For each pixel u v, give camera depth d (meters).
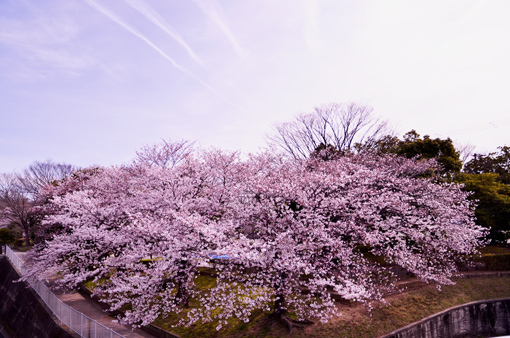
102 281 18.00
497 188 19.84
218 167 15.48
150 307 13.50
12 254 29.72
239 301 11.75
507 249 20.17
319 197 12.28
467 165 29.22
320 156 22.61
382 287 12.93
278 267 10.23
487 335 14.39
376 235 11.78
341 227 11.68
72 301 17.75
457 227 14.08
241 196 13.21
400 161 19.38
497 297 15.42
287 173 14.44
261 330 10.97
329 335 10.70
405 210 12.88
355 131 26.83
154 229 11.55
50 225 19.39
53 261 15.55
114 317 14.84
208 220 12.83
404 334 11.55
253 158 16.58
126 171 18.06
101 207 15.93
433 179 18.38
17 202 36.91
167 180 14.68
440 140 22.41
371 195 12.66
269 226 11.76
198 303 13.59
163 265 10.90
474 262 17.00
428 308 13.34
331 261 11.98
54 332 14.62
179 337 11.45
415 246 14.83
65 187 25.23
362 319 11.67
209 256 11.24
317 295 12.98
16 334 20.59
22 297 22.38
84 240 14.28
